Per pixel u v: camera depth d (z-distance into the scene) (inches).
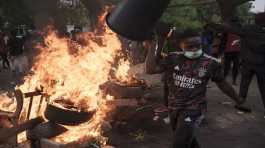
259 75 253.6
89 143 179.3
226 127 243.6
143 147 202.5
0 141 173.0
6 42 533.0
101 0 291.7
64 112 166.1
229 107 294.0
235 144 213.0
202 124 245.9
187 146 156.3
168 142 211.5
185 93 153.9
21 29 513.0
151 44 156.8
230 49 377.1
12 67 457.7
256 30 250.8
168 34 155.4
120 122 225.6
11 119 176.7
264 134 231.8
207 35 403.5
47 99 184.5
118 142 207.0
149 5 132.4
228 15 319.6
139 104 242.5
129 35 135.6
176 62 155.0
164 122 235.1
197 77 152.9
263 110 287.4
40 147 170.9
